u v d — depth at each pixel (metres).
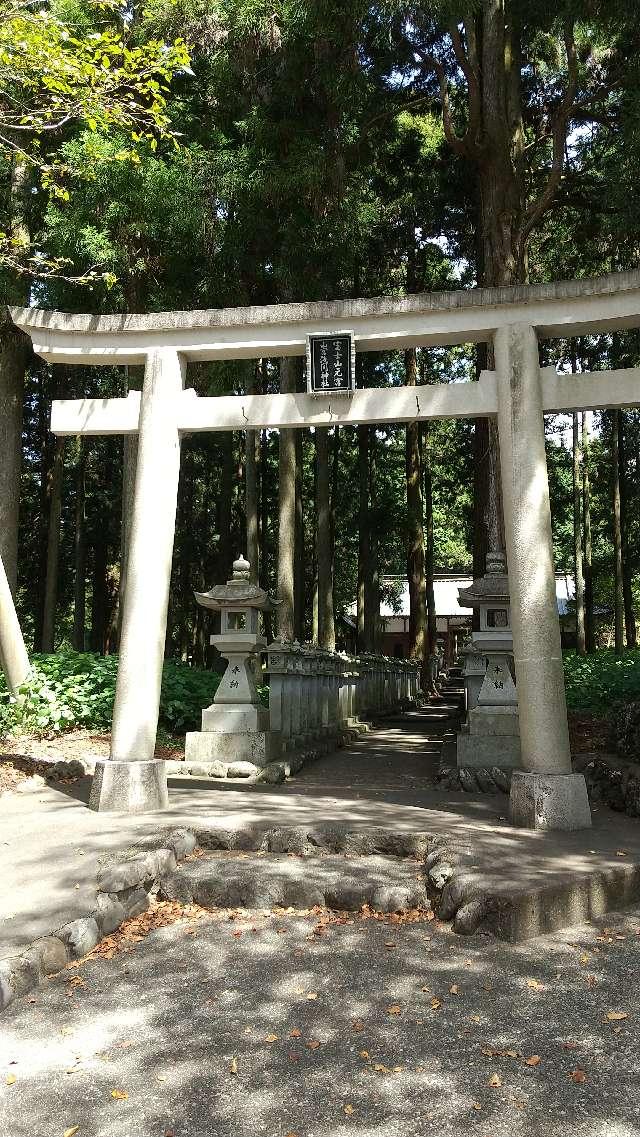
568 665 15.23
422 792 7.40
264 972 3.91
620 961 3.96
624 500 24.73
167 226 11.16
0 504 13.38
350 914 4.59
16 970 3.73
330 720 12.41
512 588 6.04
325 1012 3.51
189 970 3.96
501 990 3.67
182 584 26.64
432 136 17.05
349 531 28.73
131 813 6.11
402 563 33.22
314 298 12.83
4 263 10.02
